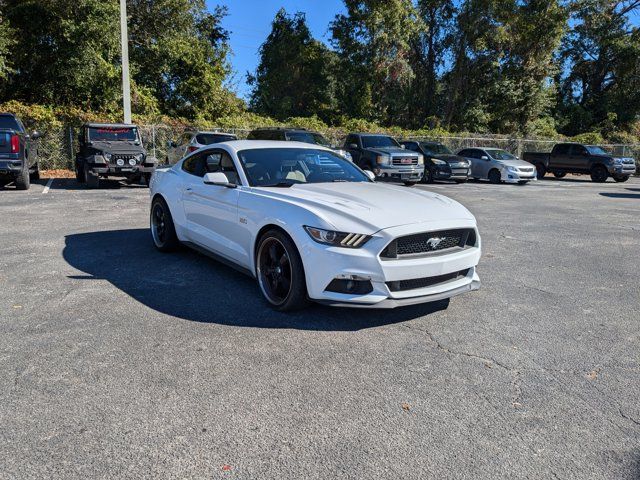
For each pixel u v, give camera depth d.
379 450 2.58
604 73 47.19
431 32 41.44
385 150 16.62
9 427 2.71
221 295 4.97
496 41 37.12
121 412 2.87
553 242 8.12
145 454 2.51
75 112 19.72
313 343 3.88
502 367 3.55
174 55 27.73
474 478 2.38
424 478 2.37
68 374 3.30
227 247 5.24
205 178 5.00
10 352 3.61
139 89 26.06
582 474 2.42
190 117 29.89
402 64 37.19
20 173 12.66
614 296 5.27
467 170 19.67
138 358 3.55
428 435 2.72
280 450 2.56
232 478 2.34
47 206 10.53
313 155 5.80
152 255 6.61
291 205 4.39
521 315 4.63
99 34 22.95
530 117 40.69
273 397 3.07
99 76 23.62
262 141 5.96
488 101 41.28
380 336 4.05
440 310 4.71
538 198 15.07
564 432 2.77
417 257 4.13
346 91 42.00
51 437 2.63
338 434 2.71
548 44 38.28
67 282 5.31
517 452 2.58
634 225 10.02
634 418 2.93
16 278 5.41
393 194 4.83
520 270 6.28
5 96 24.12
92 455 2.49
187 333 4.01
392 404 3.03
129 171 13.84
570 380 3.38
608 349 3.90
